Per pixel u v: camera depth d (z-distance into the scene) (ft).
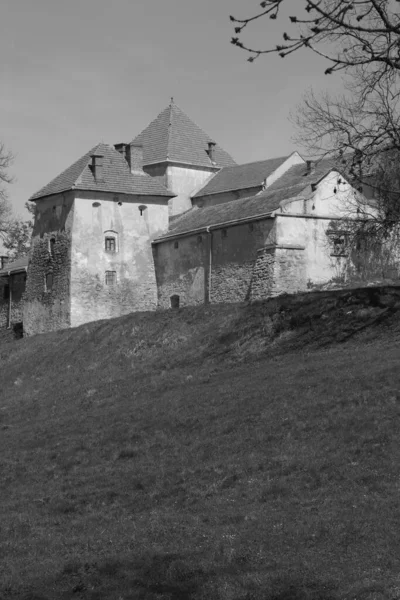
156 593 48.75
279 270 153.17
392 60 45.65
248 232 160.45
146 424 93.91
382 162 82.07
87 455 88.07
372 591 44.88
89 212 187.11
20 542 62.08
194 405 95.96
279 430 79.15
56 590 50.52
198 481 71.82
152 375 130.21
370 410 76.95
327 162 176.76
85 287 184.96
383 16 43.52
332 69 44.86
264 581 47.88
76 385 139.23
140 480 75.00
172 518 63.00
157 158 212.64
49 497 74.90
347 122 71.05
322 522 55.93
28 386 149.18
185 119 223.30
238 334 134.72
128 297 187.52
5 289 213.87
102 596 49.11
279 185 185.98
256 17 40.98
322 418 78.59
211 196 204.33
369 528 53.57
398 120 68.39
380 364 90.84
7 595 50.47
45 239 193.26
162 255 187.42
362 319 120.47
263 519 58.75
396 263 154.51
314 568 48.73
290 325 128.88
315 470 67.36
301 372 97.25
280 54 41.83
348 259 157.07
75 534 63.21
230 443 79.56
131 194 189.78
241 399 92.12
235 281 162.71
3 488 81.51
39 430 105.81
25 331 196.95
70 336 168.25
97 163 189.57
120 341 155.74
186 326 149.48
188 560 52.60
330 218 157.89
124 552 55.88
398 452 66.80
